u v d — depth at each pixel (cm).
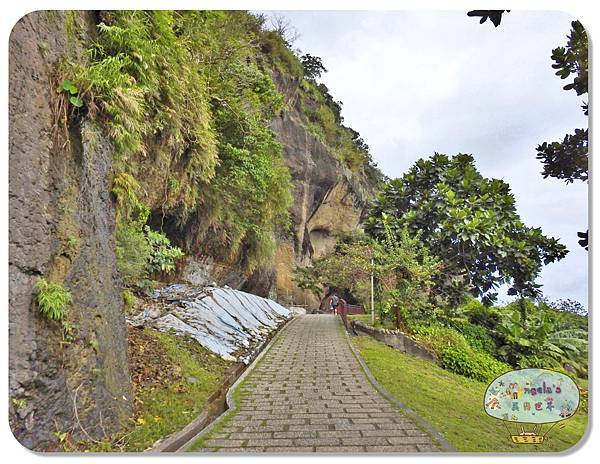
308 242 2442
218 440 304
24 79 244
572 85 342
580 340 785
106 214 343
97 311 300
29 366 228
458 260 870
